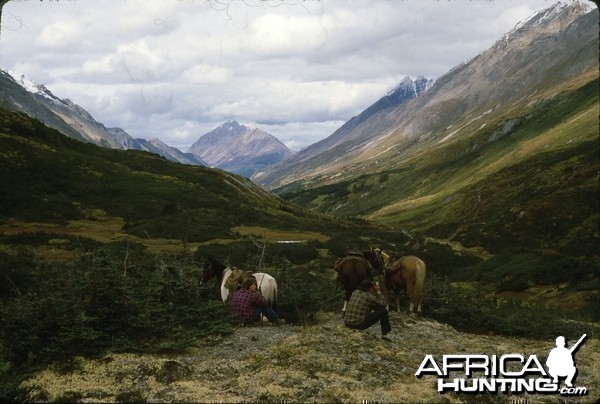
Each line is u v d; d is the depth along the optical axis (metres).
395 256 17.34
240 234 54.75
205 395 8.61
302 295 16.78
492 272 45.44
